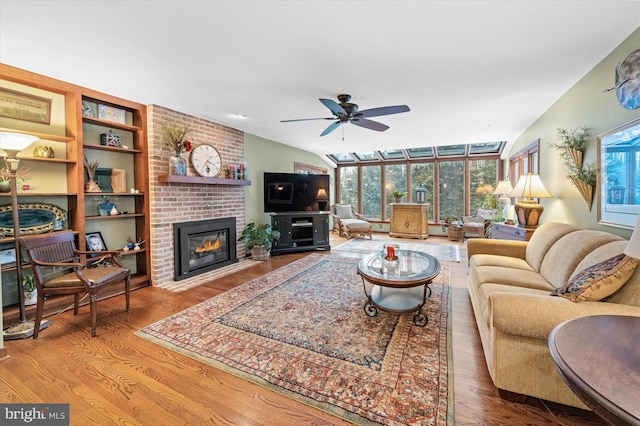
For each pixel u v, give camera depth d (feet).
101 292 10.21
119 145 10.88
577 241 7.08
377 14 5.70
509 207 16.60
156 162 11.59
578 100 9.11
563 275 6.74
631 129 6.51
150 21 5.88
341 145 21.25
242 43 6.80
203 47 6.98
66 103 9.55
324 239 19.06
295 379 5.74
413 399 5.15
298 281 12.05
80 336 7.54
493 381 5.31
